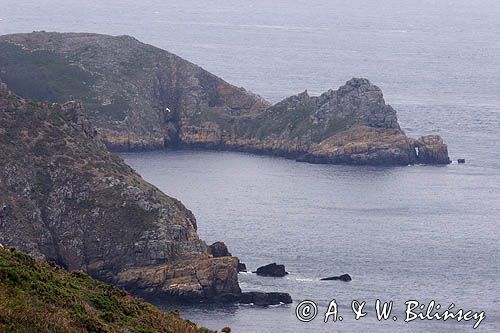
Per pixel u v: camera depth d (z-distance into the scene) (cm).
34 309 9956
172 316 11562
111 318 10631
